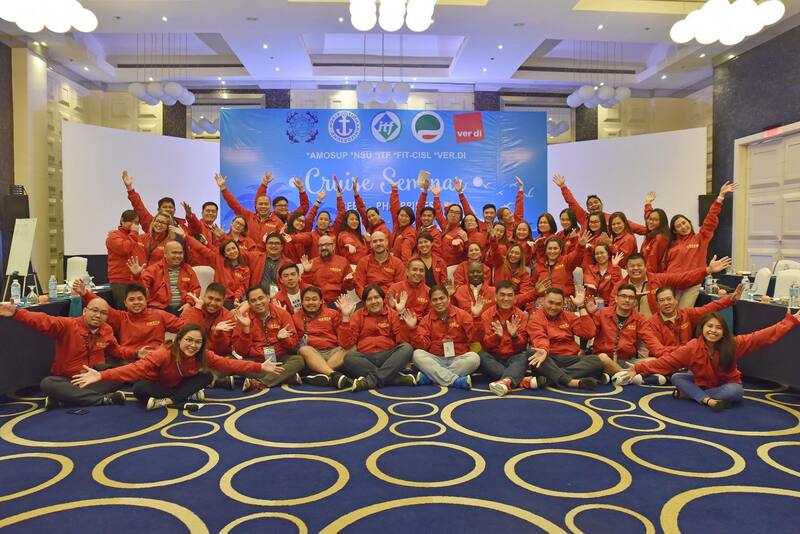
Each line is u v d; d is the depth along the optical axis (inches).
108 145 353.7
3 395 167.6
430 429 135.7
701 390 158.7
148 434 132.0
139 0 285.4
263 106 440.5
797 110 310.3
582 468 111.9
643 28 324.2
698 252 227.1
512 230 297.4
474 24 318.3
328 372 182.7
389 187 363.6
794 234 315.6
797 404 158.2
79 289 169.8
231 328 173.2
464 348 189.6
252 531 87.0
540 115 369.4
